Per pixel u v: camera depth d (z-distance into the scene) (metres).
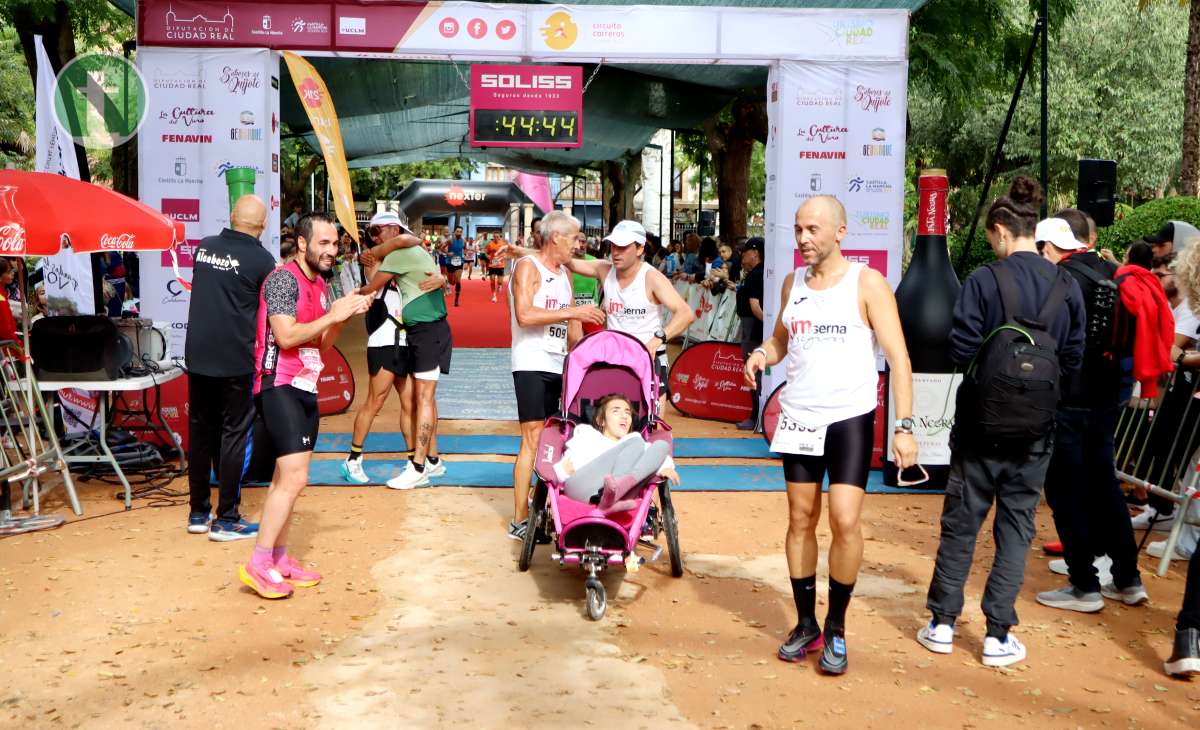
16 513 7.17
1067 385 5.39
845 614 5.02
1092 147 27.31
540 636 5.00
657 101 16.52
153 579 5.81
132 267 14.87
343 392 11.35
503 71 10.05
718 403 11.40
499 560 6.25
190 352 6.52
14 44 30.20
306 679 4.45
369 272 7.95
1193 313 6.20
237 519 6.67
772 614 5.39
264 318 5.44
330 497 7.73
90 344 7.38
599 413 5.85
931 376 8.22
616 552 5.26
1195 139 17.95
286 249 10.31
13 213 6.58
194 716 4.09
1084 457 5.49
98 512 7.27
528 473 6.53
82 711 4.13
